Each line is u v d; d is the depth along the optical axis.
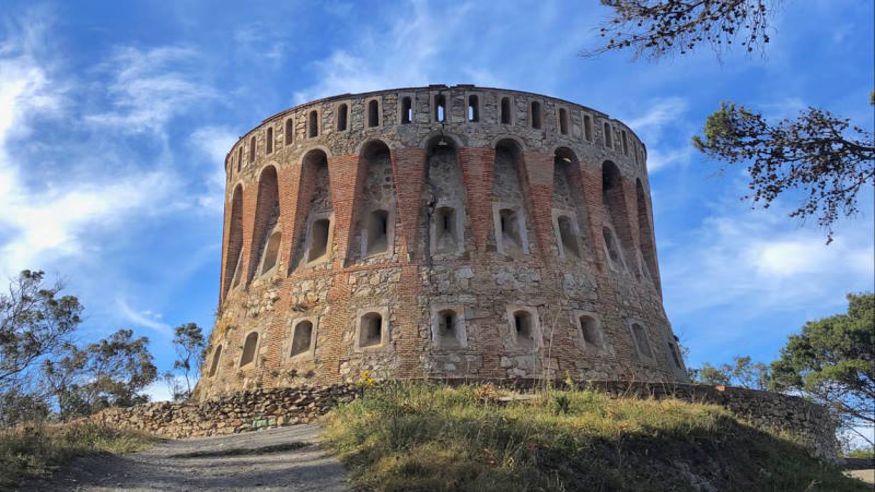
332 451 17.22
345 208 35.12
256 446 19.17
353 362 31.78
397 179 35.03
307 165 36.91
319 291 34.19
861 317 52.56
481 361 31.33
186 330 48.16
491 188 35.00
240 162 40.47
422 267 33.50
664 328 38.28
